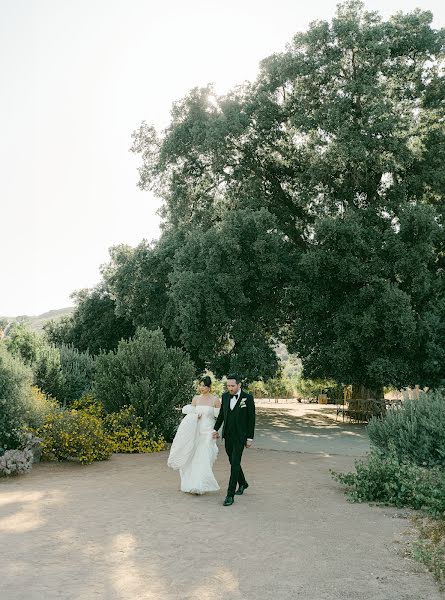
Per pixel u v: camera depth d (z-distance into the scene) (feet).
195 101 86.53
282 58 81.30
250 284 75.56
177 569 15.26
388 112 74.64
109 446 37.81
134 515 21.49
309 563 15.87
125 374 46.09
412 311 68.03
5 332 60.70
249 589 13.79
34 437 35.53
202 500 24.54
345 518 21.40
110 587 13.82
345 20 77.56
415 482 24.48
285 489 27.25
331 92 79.77
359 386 86.43
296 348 78.74
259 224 71.92
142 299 93.56
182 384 46.39
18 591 13.48
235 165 88.94
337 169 79.61
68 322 135.03
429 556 16.02
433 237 72.54
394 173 81.61
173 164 93.25
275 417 81.10
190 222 95.91
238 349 76.79
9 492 25.82
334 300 75.61
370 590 13.79
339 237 70.49
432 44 80.23
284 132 86.79
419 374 71.05
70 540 17.94
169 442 46.32
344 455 40.81
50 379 57.26
